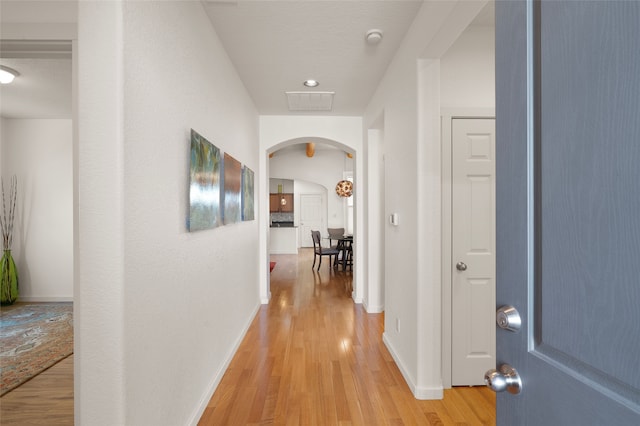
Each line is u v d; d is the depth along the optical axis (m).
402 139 2.57
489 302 2.37
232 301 2.78
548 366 0.62
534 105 0.68
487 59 2.40
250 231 3.64
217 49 2.39
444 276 2.35
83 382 1.16
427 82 2.19
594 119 0.53
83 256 1.15
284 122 4.50
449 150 2.35
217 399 2.17
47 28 1.53
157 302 1.44
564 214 0.59
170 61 1.57
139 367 1.28
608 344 0.51
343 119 4.54
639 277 0.46
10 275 4.51
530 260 0.68
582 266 0.55
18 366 2.74
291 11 2.16
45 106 4.13
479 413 2.03
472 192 2.36
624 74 0.48
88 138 1.14
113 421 1.15
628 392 0.48
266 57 2.79
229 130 2.73
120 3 1.15
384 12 2.19
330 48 2.66
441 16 1.78
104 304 1.15
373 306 4.08
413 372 2.29
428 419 1.97
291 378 2.44
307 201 11.86
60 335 3.43
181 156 1.71
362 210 4.55
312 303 4.53
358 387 2.32
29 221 4.66
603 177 0.51
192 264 1.86
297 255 9.84
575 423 0.56
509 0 0.74
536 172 0.67
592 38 0.53
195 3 1.93
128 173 1.20
